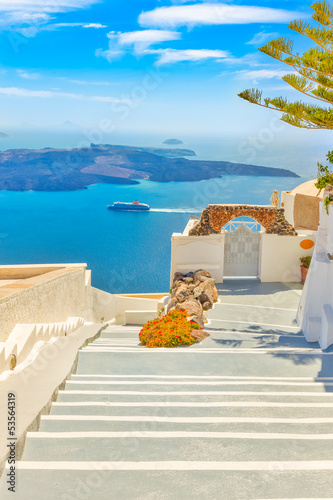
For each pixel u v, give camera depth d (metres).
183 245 17.53
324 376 8.05
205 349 9.84
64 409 5.52
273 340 11.34
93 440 4.41
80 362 8.84
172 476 3.65
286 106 12.62
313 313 11.32
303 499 3.24
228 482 3.56
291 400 6.22
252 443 4.41
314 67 11.62
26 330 7.78
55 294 11.52
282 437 4.53
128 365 8.69
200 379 7.58
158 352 9.55
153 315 19.58
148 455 4.18
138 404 5.69
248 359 9.03
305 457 4.17
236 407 5.70
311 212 16.94
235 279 18.64
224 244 18.19
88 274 17.33
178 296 15.03
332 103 12.37
